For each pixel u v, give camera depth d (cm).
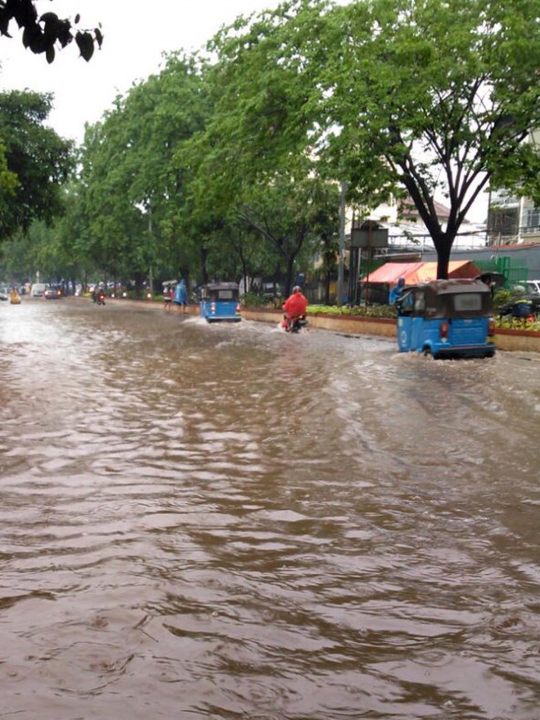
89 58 452
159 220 4650
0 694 280
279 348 2011
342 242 3109
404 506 552
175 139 4103
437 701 281
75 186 6400
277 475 645
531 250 3231
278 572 418
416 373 1390
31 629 337
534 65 1877
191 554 445
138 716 267
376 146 2000
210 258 4953
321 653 319
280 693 285
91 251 6244
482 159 2011
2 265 12094
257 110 2211
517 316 2225
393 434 823
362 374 1379
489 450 741
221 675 298
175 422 898
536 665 310
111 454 722
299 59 2189
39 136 3234
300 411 977
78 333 2638
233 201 2866
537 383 1223
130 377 1346
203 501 564
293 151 2277
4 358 1692
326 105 1928
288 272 3956
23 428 850
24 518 516
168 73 4188
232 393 1143
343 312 2980
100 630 336
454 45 1853
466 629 345
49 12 434
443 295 1596
